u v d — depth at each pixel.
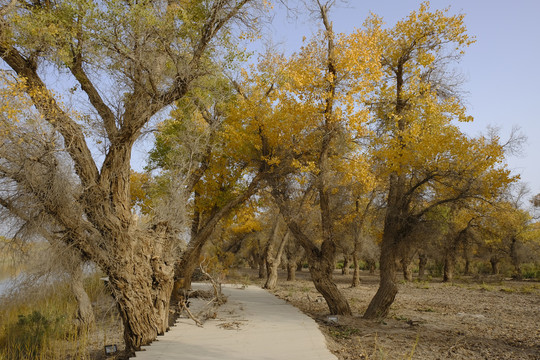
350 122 11.85
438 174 11.67
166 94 9.25
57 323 10.00
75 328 10.19
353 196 18.59
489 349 8.77
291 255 32.53
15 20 7.60
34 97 7.70
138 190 15.22
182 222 9.70
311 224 19.77
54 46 7.98
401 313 14.55
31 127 7.41
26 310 10.80
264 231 32.09
